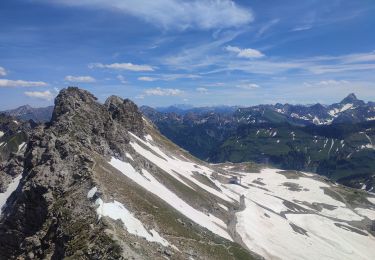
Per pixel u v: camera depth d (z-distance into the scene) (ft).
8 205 364.58
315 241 591.78
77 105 443.73
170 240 293.43
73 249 221.25
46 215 276.62
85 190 278.46
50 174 303.68
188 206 452.35
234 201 645.10
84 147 369.09
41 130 422.00
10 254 285.64
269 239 526.98
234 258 337.52
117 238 216.95
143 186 382.83
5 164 465.47
